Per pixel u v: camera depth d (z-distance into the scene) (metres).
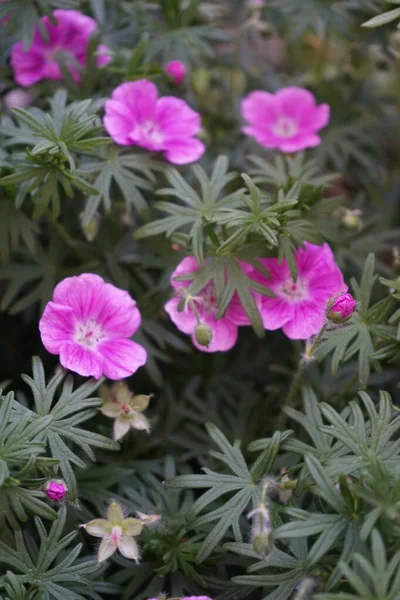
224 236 0.60
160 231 0.60
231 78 0.74
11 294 0.65
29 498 0.54
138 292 0.66
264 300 0.60
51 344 0.57
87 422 0.63
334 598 0.51
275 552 0.55
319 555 0.53
